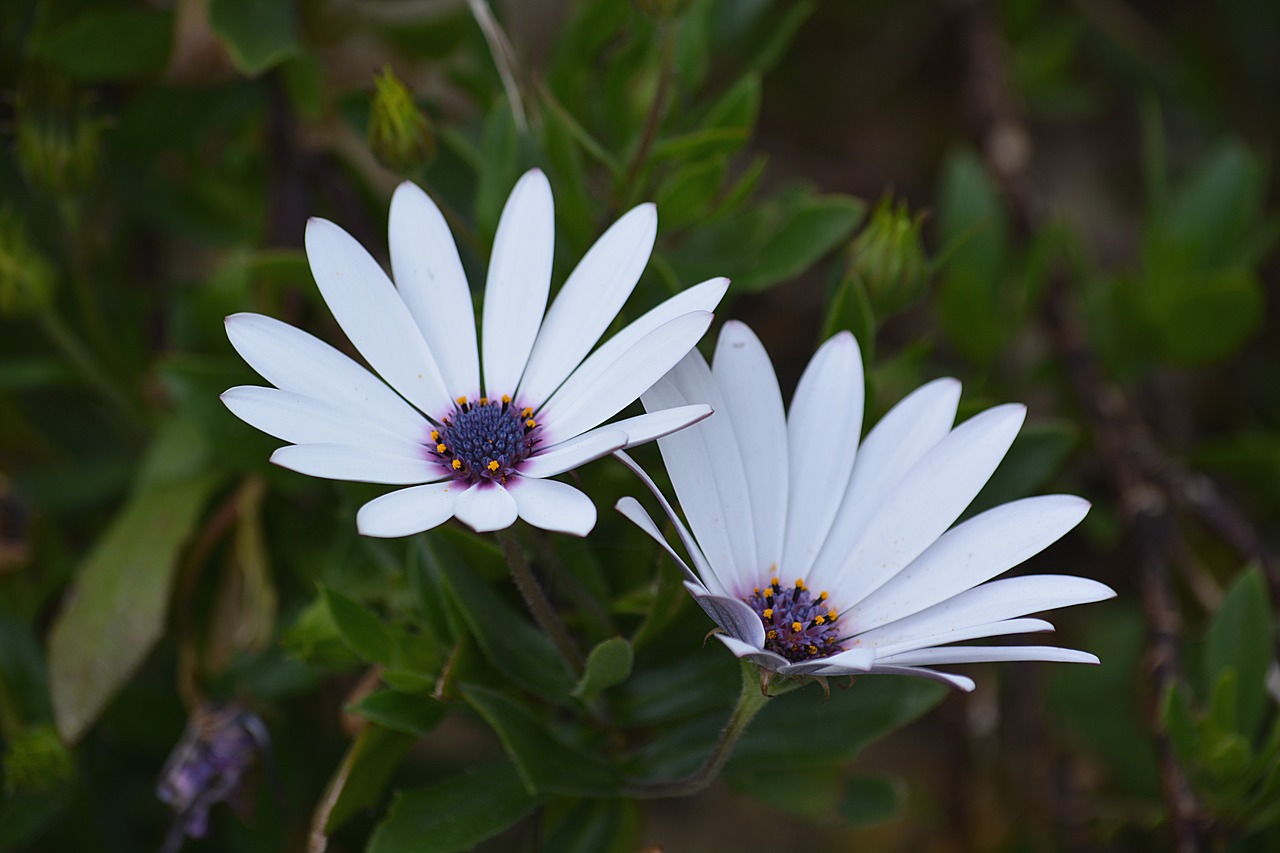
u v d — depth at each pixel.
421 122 0.41
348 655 0.39
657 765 0.39
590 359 0.36
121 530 0.43
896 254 0.40
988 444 0.36
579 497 0.34
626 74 0.44
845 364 0.37
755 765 0.39
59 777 0.42
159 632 0.42
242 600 0.44
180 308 0.45
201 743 0.42
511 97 0.41
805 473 0.37
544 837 0.39
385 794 0.46
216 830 0.45
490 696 0.38
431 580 0.39
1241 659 0.42
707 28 0.44
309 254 0.36
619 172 0.41
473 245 0.42
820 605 0.36
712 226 0.44
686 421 0.33
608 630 0.39
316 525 0.44
